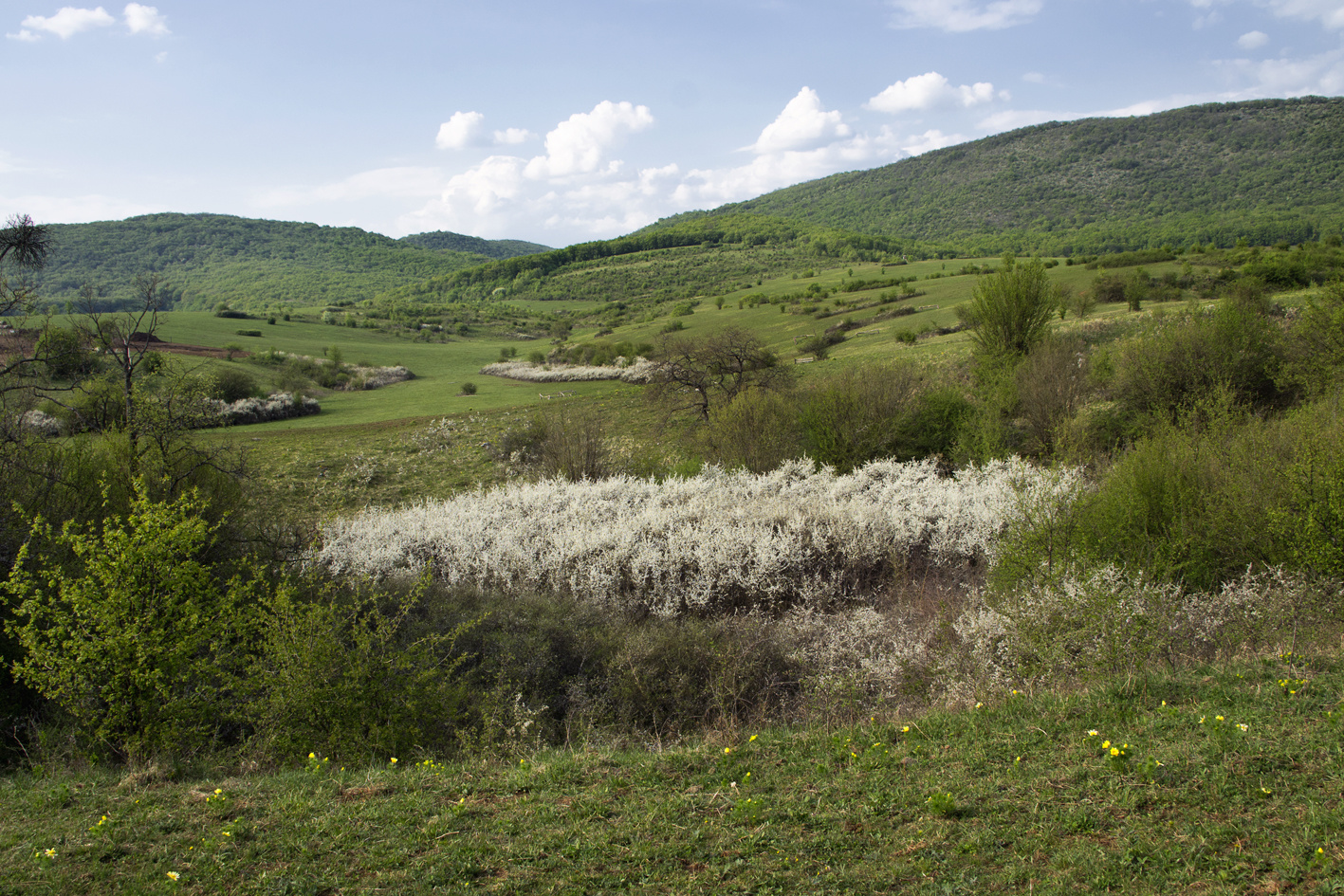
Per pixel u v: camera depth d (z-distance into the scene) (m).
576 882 4.34
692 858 4.57
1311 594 8.52
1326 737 5.04
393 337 117.75
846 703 8.93
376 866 4.58
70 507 13.11
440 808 5.45
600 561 15.08
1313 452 10.34
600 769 6.18
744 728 8.39
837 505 17.45
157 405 14.99
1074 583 9.37
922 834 4.64
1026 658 8.73
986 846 4.43
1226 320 24.28
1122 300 55.25
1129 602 8.38
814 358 51.94
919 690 9.29
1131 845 4.20
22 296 11.50
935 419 26.84
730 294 149.50
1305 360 22.52
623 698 10.19
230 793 5.79
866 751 6.15
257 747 7.62
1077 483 13.56
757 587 14.47
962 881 4.09
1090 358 28.52
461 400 53.28
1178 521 11.82
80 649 7.07
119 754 7.61
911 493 19.09
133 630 7.16
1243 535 11.23
